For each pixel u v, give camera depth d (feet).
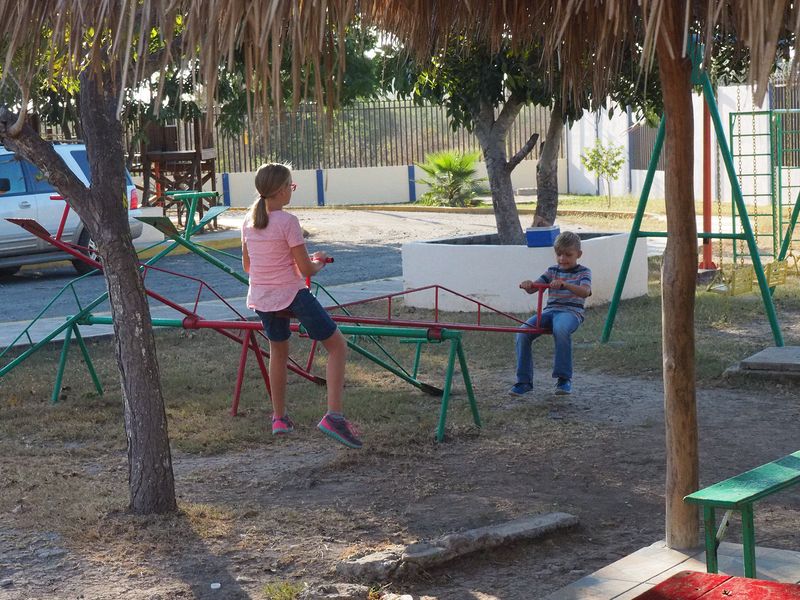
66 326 28.37
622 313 40.37
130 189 58.65
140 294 18.16
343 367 20.04
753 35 9.04
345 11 11.27
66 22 11.79
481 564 16.21
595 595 13.94
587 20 16.37
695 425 15.51
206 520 18.21
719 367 30.14
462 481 20.70
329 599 14.47
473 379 30.58
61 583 15.57
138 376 18.29
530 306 40.63
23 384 30.25
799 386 28.07
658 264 53.72
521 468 21.54
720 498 11.69
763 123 81.10
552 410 26.66
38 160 17.24
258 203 20.26
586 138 106.52
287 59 17.47
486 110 44.34
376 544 17.13
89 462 22.57
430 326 24.22
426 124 108.99
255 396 28.25
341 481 20.90
